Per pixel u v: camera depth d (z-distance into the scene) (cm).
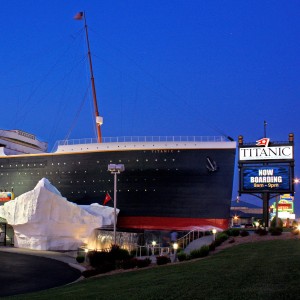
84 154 6894
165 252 4469
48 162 7181
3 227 5719
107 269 3219
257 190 5350
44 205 5012
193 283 1886
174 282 2006
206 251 3294
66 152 7038
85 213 5325
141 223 6438
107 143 6769
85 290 2216
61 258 4306
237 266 2325
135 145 6588
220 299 1474
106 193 6644
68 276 3225
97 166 6762
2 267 3591
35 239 5088
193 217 6309
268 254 2780
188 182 6366
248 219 13300
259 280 1786
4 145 8356
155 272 2644
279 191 5262
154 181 6444
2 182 7594
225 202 6300
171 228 6319
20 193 7375
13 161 7556
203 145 6400
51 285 2841
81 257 3994
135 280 2366
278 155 5325
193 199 6334
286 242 3425
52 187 5344
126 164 6588
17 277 3141
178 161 6412
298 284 1631
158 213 6394
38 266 3712
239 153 5484
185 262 3038
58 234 5166
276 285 1648
